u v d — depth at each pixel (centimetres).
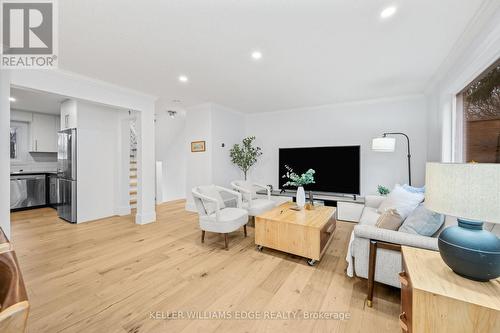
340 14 162
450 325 88
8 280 53
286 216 255
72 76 270
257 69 263
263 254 247
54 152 522
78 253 247
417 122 354
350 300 166
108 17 165
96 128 393
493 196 84
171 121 579
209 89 337
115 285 185
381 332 135
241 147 502
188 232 322
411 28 179
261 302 164
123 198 430
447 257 100
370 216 255
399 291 176
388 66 253
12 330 47
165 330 137
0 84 187
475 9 155
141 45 207
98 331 136
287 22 172
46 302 162
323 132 434
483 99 197
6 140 185
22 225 355
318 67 256
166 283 188
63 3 149
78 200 368
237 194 319
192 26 177
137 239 293
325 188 408
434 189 101
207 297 170
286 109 471
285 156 450
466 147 231
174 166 659
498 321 81
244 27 179
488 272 90
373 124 387
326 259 234
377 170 383
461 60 212
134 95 346
